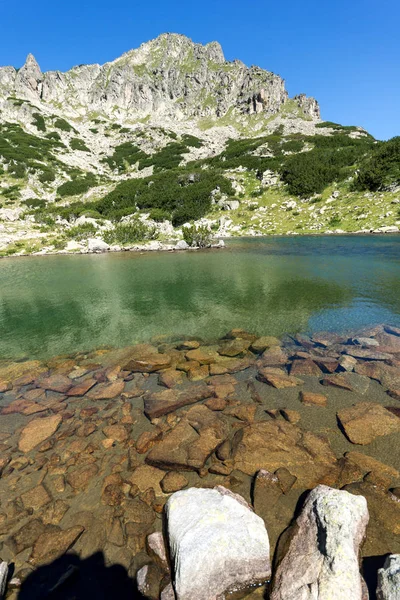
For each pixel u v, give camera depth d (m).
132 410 9.37
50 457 7.53
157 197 85.62
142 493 6.36
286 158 96.06
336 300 20.05
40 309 21.72
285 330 15.56
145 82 189.88
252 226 71.50
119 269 36.53
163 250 54.16
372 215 59.94
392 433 7.64
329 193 74.88
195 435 8.01
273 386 10.20
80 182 105.25
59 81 189.25
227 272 31.36
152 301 22.27
